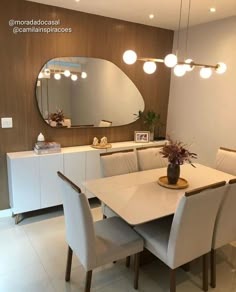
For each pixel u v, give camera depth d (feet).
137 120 13.83
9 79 9.94
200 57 12.60
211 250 7.06
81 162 11.16
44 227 9.99
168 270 7.82
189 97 13.43
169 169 8.05
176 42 13.83
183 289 7.06
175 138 14.53
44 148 10.33
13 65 9.91
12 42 9.73
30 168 10.01
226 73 11.52
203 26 12.26
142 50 13.06
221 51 11.62
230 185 6.56
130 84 13.12
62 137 11.69
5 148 10.37
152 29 13.14
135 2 9.64
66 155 10.72
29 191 10.17
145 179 8.71
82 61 11.43
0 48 9.53
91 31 11.38
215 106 12.17
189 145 13.73
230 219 7.06
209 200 6.10
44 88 10.76
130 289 7.04
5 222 10.30
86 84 11.75
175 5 9.86
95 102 12.20
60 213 11.10
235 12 10.53
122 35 12.28
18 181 9.86
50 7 10.19
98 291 6.93
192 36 12.87
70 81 11.32
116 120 13.10
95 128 12.51
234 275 7.64
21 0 9.59
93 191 7.63
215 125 12.30
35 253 8.41
